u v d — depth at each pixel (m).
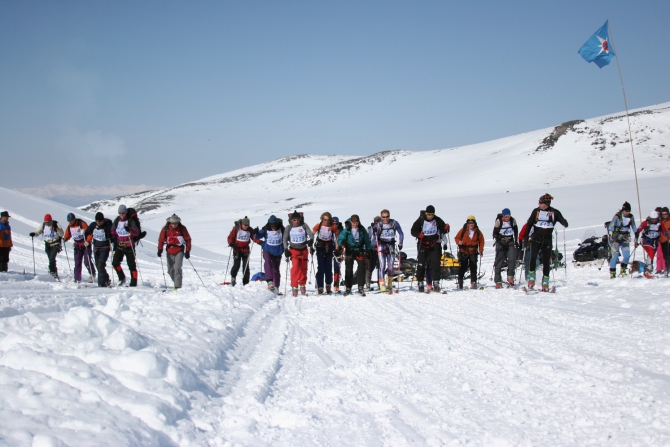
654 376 4.26
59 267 18.00
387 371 4.76
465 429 3.34
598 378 4.25
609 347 5.31
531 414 3.55
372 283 15.82
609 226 12.73
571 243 24.69
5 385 3.32
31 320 5.04
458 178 93.94
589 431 3.23
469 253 12.17
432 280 11.52
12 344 4.34
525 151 102.50
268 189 144.12
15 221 25.27
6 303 7.72
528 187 76.25
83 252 13.45
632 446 3.00
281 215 69.06
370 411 3.73
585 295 9.43
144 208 120.62
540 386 4.14
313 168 172.88
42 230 13.91
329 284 12.55
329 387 4.27
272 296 11.23
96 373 3.67
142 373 3.79
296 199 102.50
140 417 3.17
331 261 12.52
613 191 48.31
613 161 83.62
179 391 3.70
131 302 7.84
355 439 3.21
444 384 4.30
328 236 12.43
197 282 16.91
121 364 3.87
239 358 5.26
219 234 52.00
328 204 81.50
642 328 6.13
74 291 10.92
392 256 12.23
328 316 8.31
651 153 84.38
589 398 3.80
